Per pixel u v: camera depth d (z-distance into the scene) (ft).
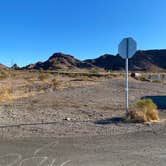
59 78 194.70
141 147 29.53
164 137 33.88
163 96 90.02
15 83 132.26
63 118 46.83
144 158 25.96
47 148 28.84
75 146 29.63
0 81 142.61
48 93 90.63
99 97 82.89
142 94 95.61
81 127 39.22
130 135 34.73
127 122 43.34
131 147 29.50
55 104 65.26
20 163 24.31
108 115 51.03
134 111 44.60
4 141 31.37
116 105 66.49
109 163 24.59
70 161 25.00
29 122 42.50
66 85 124.67
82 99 76.79
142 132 36.42
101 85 128.77
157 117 45.44
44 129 37.63
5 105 62.03
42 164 24.13
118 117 48.01
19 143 30.58
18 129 37.42
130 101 75.20
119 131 36.88
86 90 102.42
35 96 81.76
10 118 45.70
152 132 36.45
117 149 28.73
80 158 25.82
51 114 50.90
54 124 41.27
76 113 53.01
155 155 26.86
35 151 27.76
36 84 127.03
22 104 64.23
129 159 25.67
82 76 233.55
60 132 35.94
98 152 27.66
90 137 33.55
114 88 114.01
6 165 23.77
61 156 26.30
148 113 44.86
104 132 36.14
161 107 65.26
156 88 123.34
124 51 49.44
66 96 82.84
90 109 58.90
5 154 26.76
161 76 266.16
